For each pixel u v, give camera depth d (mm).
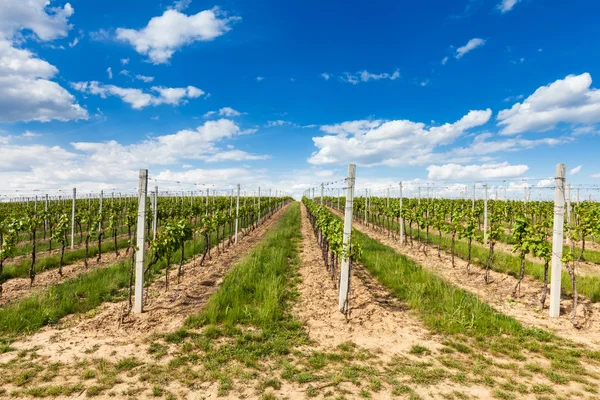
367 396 4117
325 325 6500
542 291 7961
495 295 8469
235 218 17562
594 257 12312
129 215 14297
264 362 5008
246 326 6363
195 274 10508
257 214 26750
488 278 10102
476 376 4613
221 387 4273
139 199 7039
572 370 4738
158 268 10672
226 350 5297
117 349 5348
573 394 4168
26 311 6523
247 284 8602
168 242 8172
